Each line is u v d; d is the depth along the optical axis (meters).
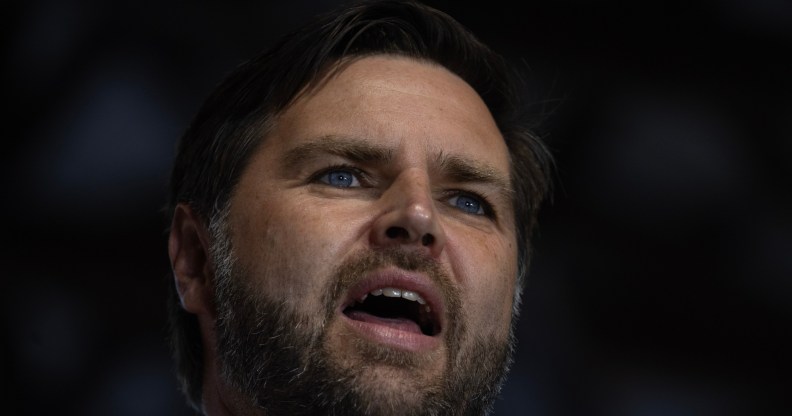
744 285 12.28
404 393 4.96
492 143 5.94
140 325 11.59
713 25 12.42
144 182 11.52
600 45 12.41
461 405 5.30
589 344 12.06
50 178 11.41
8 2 11.52
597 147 12.29
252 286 5.31
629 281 12.23
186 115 11.63
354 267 5.12
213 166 5.95
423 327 5.43
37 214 11.42
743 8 12.41
